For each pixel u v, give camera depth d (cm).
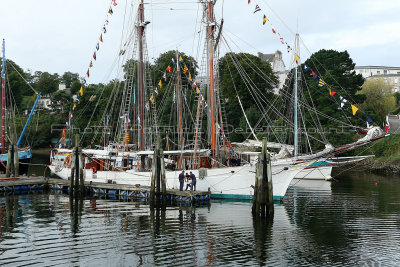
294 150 4481
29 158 5347
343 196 3809
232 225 2519
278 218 2741
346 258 1859
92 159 4538
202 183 3634
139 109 4678
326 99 6588
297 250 1989
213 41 3819
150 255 1900
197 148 3975
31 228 2433
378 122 7481
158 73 8619
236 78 8262
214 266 1758
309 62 7800
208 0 3762
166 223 2573
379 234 2298
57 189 4225
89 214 2881
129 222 2608
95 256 1883
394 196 3772
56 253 1923
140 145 4562
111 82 10225
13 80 11412
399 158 6325
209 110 3866
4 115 5222
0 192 3975
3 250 1970
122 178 4147
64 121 10725
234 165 3869
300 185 4797
